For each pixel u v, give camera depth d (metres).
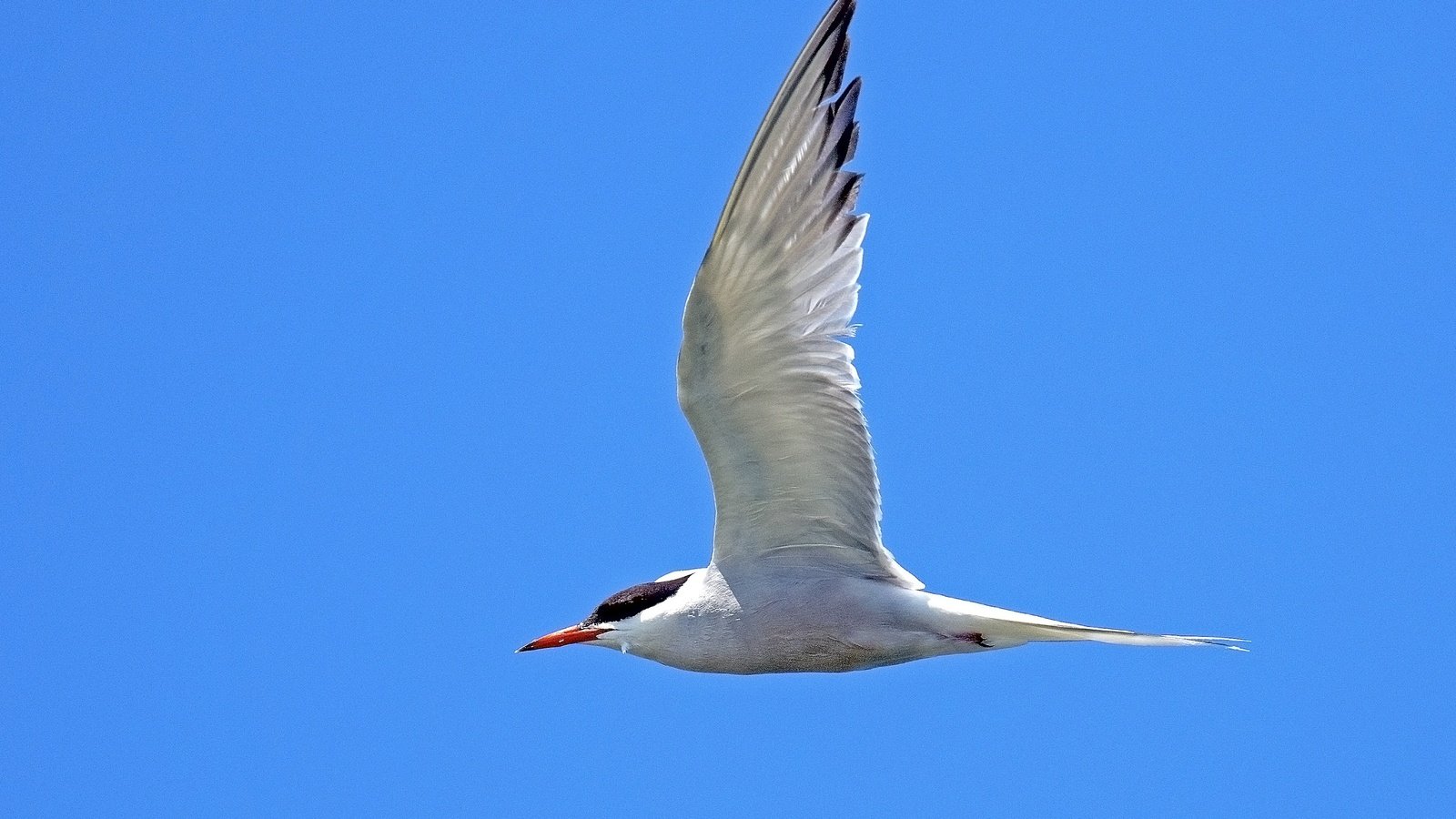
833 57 12.13
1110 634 12.50
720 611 13.38
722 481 13.05
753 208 11.82
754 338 12.32
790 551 13.34
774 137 11.81
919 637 13.08
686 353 12.31
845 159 12.20
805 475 12.95
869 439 12.76
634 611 13.81
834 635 13.18
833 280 12.38
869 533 13.14
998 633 12.93
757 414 12.65
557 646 13.91
